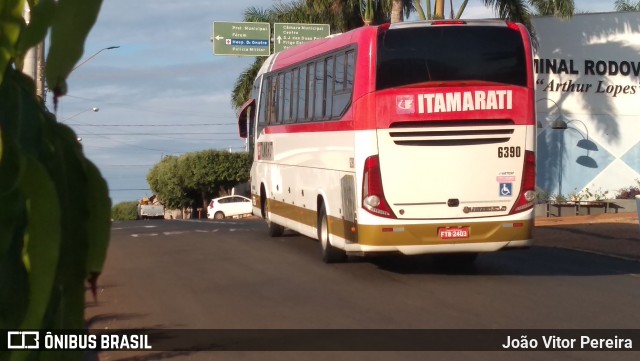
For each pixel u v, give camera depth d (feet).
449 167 41.75
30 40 6.26
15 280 5.96
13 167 5.91
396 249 41.78
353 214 42.86
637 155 103.60
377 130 41.47
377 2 106.42
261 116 65.92
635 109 103.60
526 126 42.19
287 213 58.39
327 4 112.88
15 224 5.92
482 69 41.81
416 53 41.63
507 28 42.11
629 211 96.89
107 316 35.70
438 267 48.65
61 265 6.58
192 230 80.23
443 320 33.83
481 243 42.14
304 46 53.98
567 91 103.19
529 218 42.37
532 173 42.42
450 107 41.55
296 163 54.95
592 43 103.14
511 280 43.73
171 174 185.68
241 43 120.57
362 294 40.04
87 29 6.45
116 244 65.72
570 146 103.24
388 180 41.57
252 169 71.26
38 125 6.33
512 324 32.91
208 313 36.22
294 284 43.29
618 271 47.16
